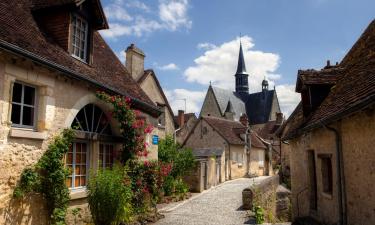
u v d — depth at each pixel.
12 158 6.63
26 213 6.94
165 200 15.84
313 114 9.25
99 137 9.58
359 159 6.29
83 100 8.87
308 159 9.93
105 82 9.92
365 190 6.05
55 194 7.49
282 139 13.25
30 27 8.32
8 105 6.59
